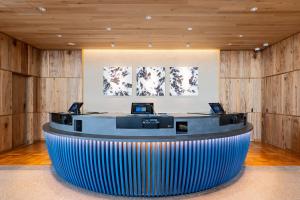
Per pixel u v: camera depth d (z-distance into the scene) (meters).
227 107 9.05
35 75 8.81
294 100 7.06
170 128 4.11
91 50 9.19
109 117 4.16
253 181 4.71
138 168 3.91
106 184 4.05
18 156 6.71
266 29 6.61
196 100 9.06
